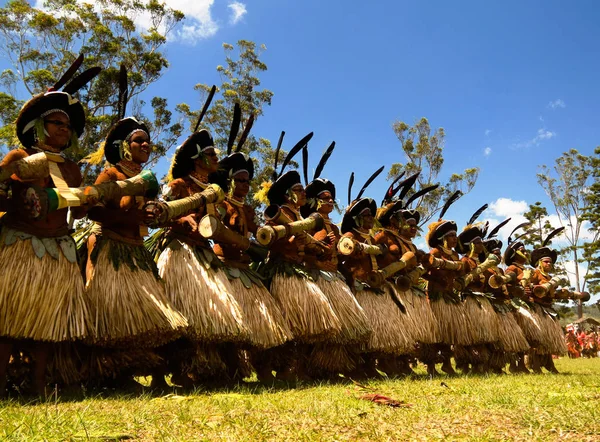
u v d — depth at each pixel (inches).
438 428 103.1
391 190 288.0
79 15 665.6
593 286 1408.7
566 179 1519.4
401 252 272.8
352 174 277.9
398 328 252.4
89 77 164.9
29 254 143.5
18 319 137.3
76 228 183.9
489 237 370.3
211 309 173.0
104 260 161.3
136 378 216.5
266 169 699.4
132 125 177.0
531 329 350.9
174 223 184.2
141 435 94.0
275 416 113.0
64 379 158.2
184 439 90.0
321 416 113.6
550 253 388.5
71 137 165.6
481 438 93.9
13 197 144.2
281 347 217.0
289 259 221.5
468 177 866.8
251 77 780.0
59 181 145.0
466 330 296.4
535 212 1411.2
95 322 153.0
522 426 105.0
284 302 211.8
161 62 703.1
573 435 96.0
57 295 144.6
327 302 214.1
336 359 225.5
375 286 250.8
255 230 216.5
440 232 307.0
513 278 354.9
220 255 204.4
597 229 1446.9
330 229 245.1
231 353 196.5
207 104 194.9
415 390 174.2
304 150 253.1
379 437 95.0
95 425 97.2
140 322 154.5
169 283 175.6
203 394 154.8
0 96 583.2
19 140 159.2
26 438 85.9
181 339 182.9
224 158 211.8
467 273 323.9
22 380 154.9
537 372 353.1
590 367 430.9
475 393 159.6
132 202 164.2
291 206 229.1
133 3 691.4
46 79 613.6
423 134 893.2
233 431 97.1
